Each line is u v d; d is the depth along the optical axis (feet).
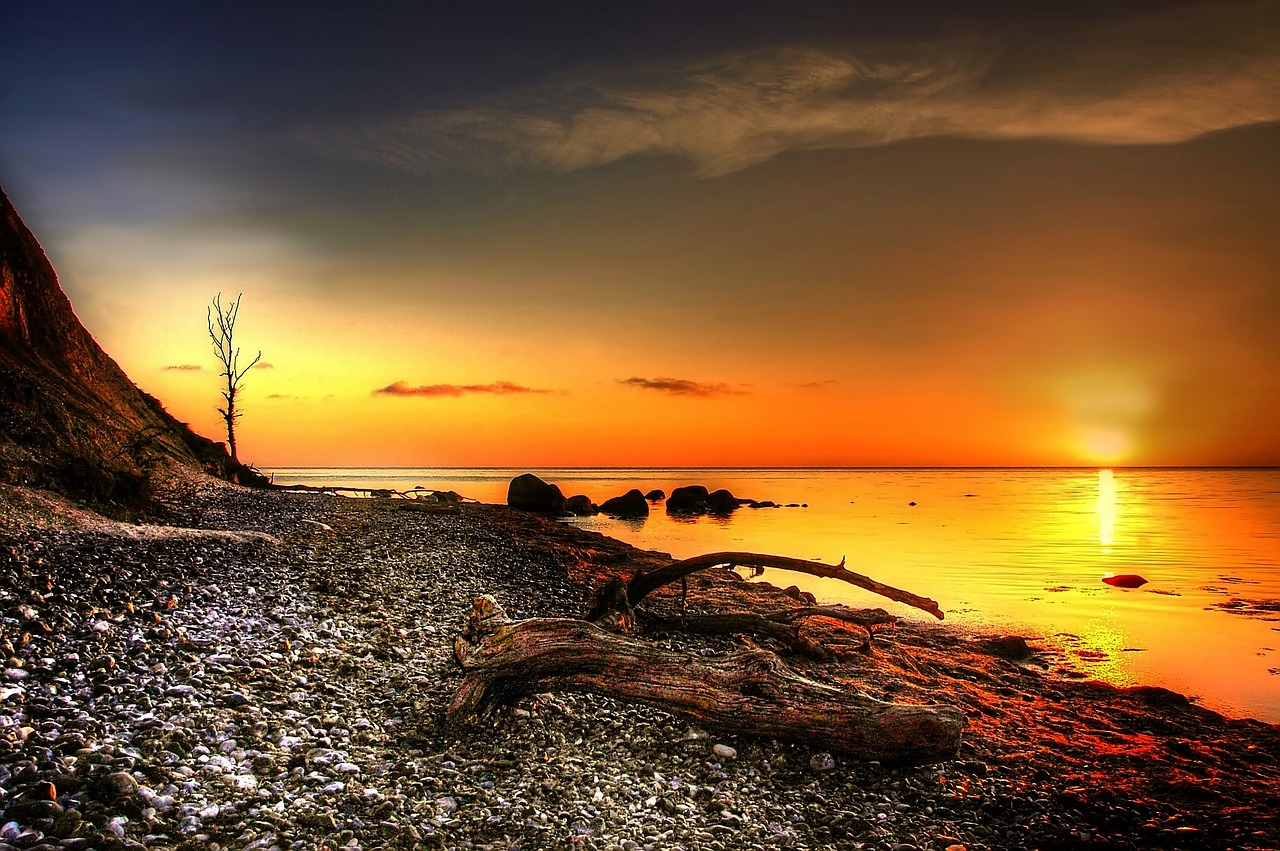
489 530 110.22
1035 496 316.60
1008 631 65.72
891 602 78.02
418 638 41.65
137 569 45.03
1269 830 29.32
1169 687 51.55
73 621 33.55
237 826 19.77
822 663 51.34
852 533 148.25
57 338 104.37
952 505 250.16
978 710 43.21
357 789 23.08
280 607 42.22
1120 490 380.58
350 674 33.86
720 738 32.76
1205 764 36.83
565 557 90.17
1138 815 30.19
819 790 29.48
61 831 17.81
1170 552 118.21
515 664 31.48
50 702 24.80
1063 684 50.93
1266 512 212.23
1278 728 43.04
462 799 24.11
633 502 212.43
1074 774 34.17
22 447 69.31
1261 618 71.31
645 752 31.04
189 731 24.54
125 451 89.61
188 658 31.35
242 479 147.84
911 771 31.78
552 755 28.94
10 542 45.06
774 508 240.12
